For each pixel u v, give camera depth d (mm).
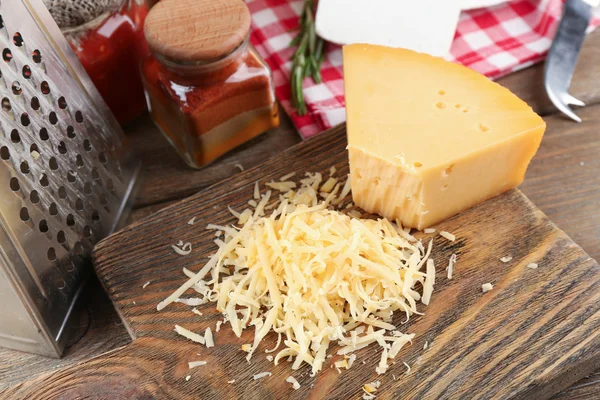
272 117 506
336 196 473
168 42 452
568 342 416
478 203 464
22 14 403
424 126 448
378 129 448
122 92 505
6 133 396
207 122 479
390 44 525
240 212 468
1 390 434
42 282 424
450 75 471
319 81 529
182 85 472
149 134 521
